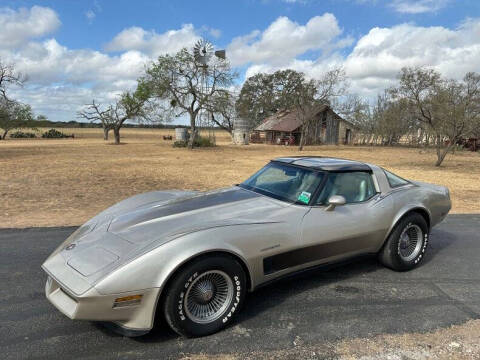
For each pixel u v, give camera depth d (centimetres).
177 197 392
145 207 360
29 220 627
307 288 380
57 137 6881
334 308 337
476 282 407
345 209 371
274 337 287
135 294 251
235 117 4622
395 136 5366
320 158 445
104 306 246
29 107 5406
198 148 3612
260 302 346
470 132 1898
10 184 1064
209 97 3369
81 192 948
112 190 991
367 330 300
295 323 309
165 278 256
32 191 947
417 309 339
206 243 275
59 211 709
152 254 260
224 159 2309
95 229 322
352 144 5466
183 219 314
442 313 332
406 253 432
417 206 424
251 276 305
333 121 5144
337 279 405
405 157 2809
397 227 411
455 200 959
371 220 383
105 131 5406
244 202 357
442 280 410
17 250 471
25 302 336
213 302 293
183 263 262
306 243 336
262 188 398
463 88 1823
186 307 272
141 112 4347
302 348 273
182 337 284
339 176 382
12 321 302
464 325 311
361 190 397
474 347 278
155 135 8769
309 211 348
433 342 284
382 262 428
